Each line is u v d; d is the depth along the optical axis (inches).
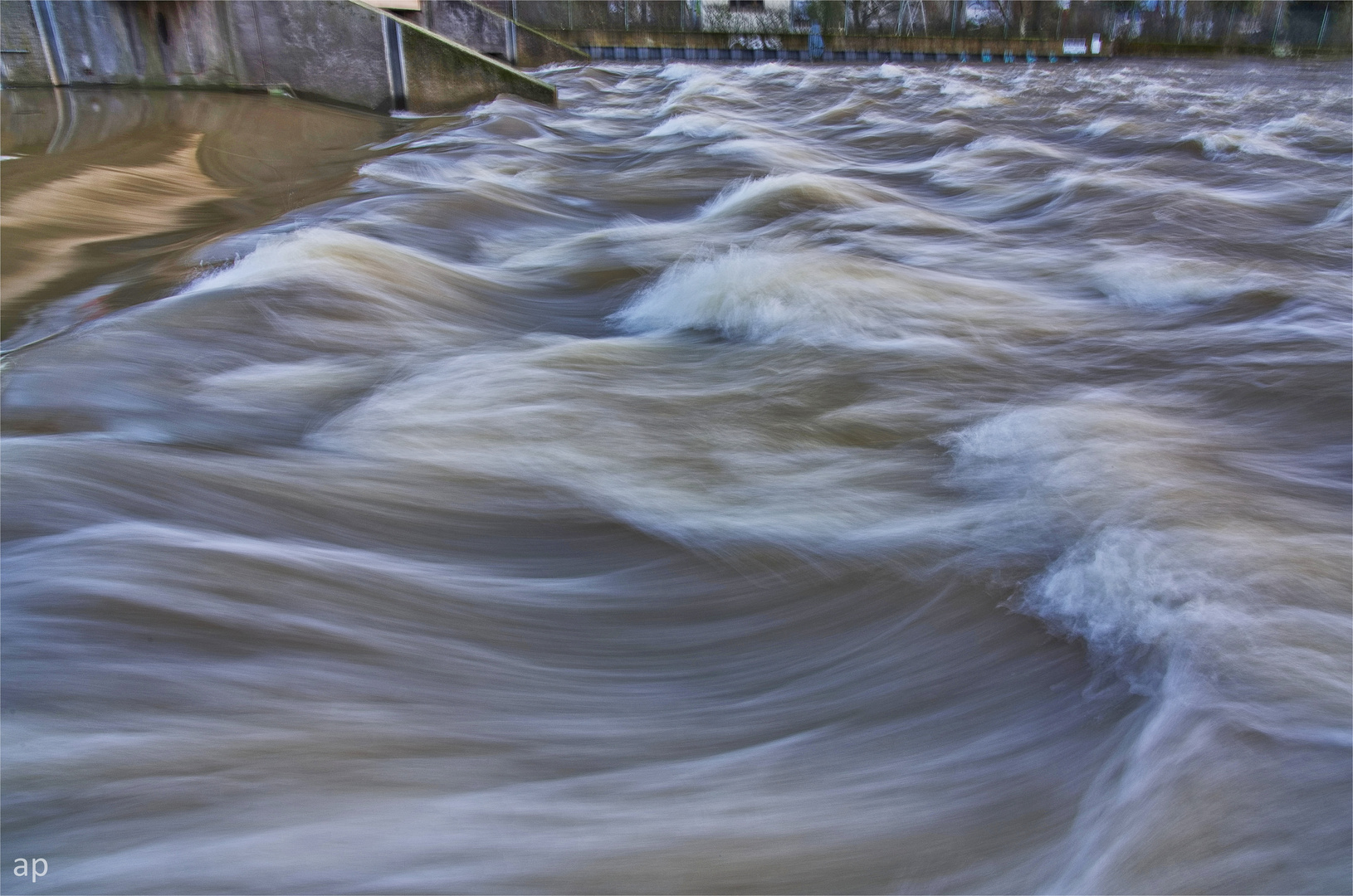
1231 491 125.7
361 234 276.5
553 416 155.7
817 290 208.5
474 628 103.6
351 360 183.0
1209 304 225.5
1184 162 450.9
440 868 69.3
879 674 97.4
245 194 344.5
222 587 100.3
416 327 203.5
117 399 158.2
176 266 239.0
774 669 99.4
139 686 85.7
